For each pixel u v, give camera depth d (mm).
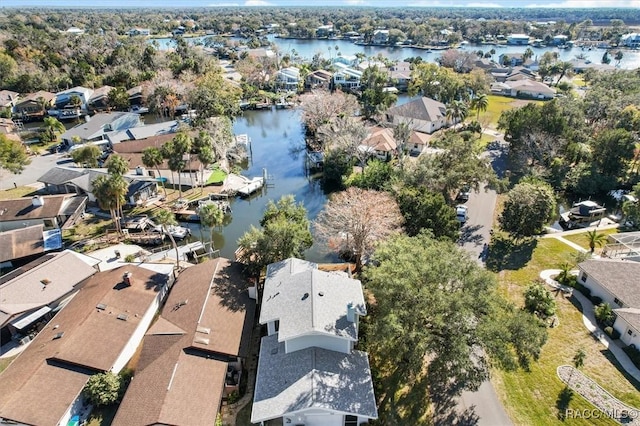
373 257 36938
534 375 34062
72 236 56750
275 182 79562
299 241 45281
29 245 50938
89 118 103812
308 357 31125
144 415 28141
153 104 114062
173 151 65750
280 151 95812
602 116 93750
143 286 42188
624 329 37312
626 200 64250
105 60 157625
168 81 119812
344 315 33188
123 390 32062
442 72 135125
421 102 107250
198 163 74688
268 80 151500
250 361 36250
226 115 112125
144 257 52594
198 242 56812
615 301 40906
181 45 177125
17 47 150250
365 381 30609
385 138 87625
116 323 36812
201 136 77000
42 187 71312
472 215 62750
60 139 96562
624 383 33188
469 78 135250
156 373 31438
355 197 51531
